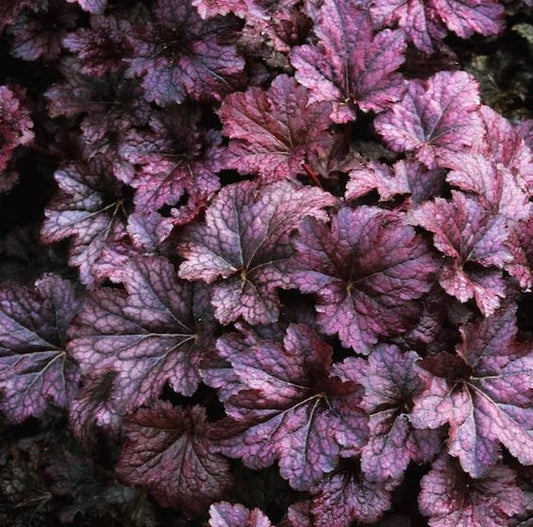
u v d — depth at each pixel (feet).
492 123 3.52
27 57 3.65
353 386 3.15
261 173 3.35
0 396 3.41
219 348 3.22
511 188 3.39
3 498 3.57
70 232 3.51
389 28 3.59
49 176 3.76
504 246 3.27
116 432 3.28
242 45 3.54
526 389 3.20
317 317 3.22
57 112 3.60
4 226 3.82
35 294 3.47
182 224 3.30
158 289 3.31
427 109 3.46
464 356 3.21
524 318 3.42
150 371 3.27
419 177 3.39
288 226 3.26
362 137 3.65
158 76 3.50
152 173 3.53
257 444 3.16
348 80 3.49
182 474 3.26
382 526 3.25
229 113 3.39
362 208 3.24
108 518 3.49
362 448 3.16
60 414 3.60
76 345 3.27
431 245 3.22
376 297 3.22
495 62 3.85
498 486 3.20
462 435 3.16
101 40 3.59
